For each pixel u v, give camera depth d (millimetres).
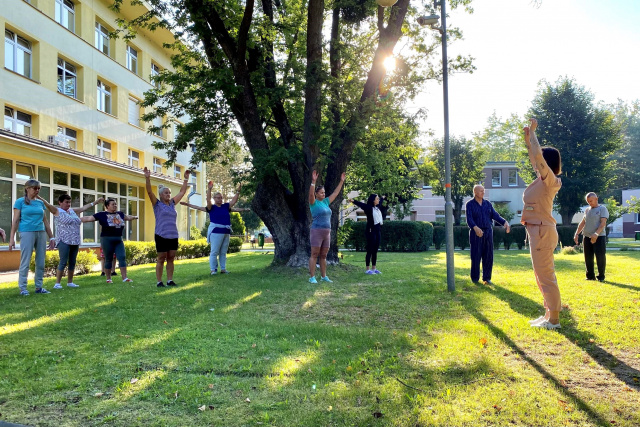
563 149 34312
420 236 22969
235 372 3412
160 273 8055
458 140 30125
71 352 3941
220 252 10281
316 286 7676
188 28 10055
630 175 62844
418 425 2533
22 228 7359
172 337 4391
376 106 10172
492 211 8039
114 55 21906
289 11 12359
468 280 8297
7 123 15109
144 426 2559
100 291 7477
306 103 10219
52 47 17094
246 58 10875
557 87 35188
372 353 3828
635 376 3254
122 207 21500
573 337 4238
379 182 18031
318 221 8164
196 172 33281
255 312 5660
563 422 2549
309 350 3955
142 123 24609
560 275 9062
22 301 6578
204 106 10766
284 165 10250
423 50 11867
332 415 2676
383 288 7375
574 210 34562
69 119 18062
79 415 2707
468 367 3416
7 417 2666
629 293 6566
